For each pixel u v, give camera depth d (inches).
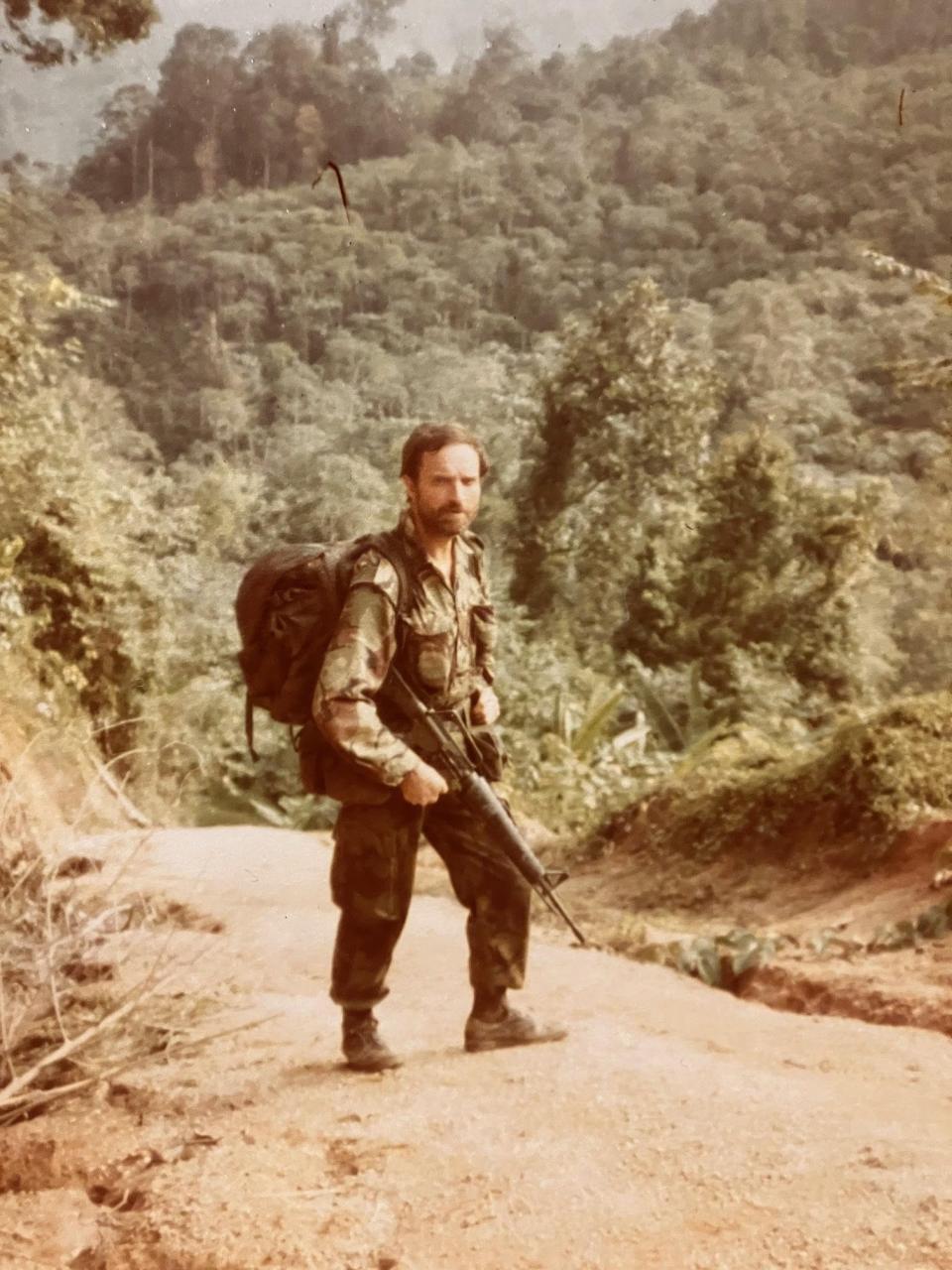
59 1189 130.7
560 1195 116.3
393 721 146.3
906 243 5162.4
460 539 149.8
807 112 6102.4
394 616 142.0
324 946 227.0
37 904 185.3
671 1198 114.5
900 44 6771.7
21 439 629.9
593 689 809.5
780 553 1171.9
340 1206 118.0
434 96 7559.1
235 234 5944.9
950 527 1119.0
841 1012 213.8
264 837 374.0
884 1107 138.6
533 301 5792.3
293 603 141.3
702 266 5600.4
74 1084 147.9
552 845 395.5
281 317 5654.5
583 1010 185.8
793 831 323.0
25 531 623.5
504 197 6250.0
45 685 540.7
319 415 4537.4
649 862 347.9
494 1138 129.4
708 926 290.5
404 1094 142.9
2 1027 154.1
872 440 3597.4
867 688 1163.3
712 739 651.5
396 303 5689.0
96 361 5187.0
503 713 737.6
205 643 845.8
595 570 1603.1
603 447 1700.3
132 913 229.5
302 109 7199.8
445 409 4234.7
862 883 292.7
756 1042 171.9
